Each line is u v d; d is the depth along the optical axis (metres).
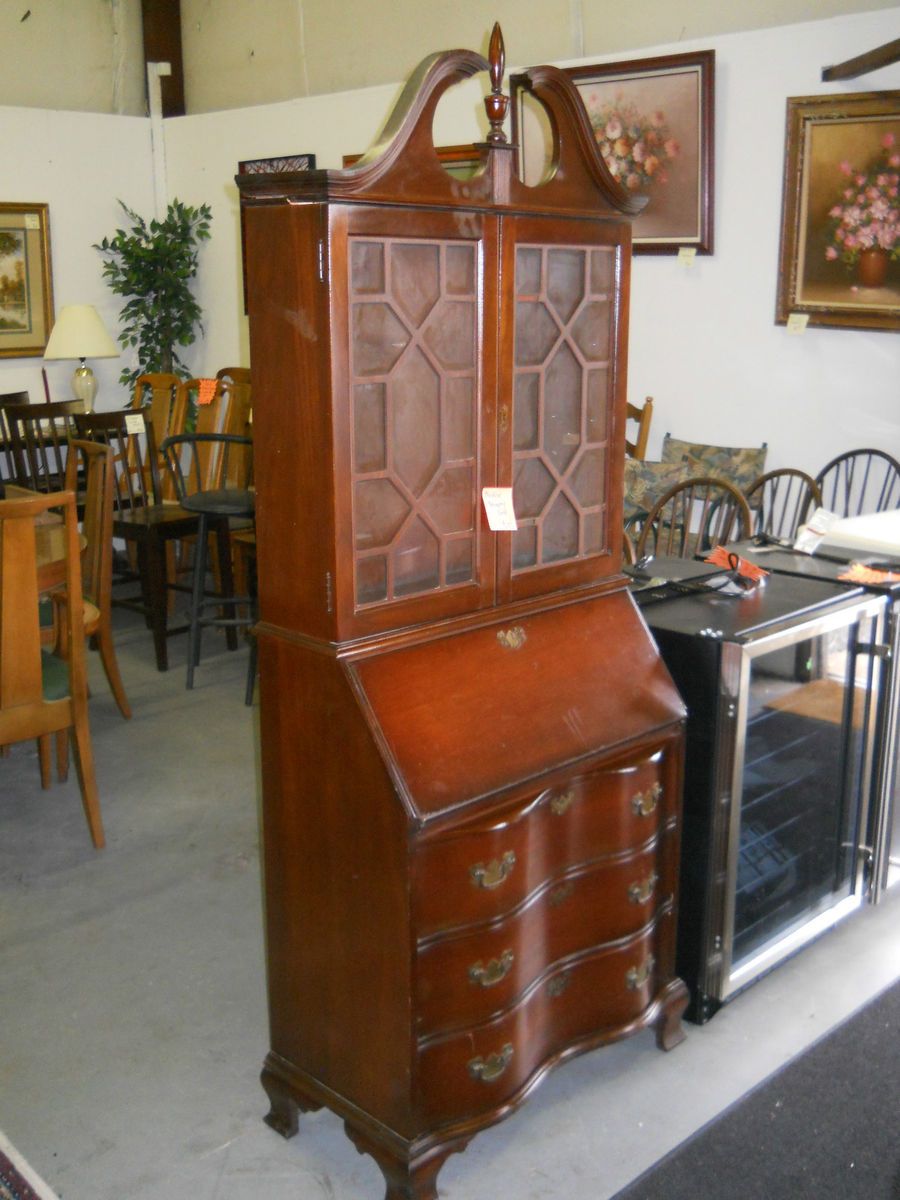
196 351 6.28
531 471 1.82
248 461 4.50
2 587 2.56
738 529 4.01
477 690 1.70
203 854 2.86
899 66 3.65
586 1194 1.77
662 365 4.49
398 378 1.58
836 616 2.18
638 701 1.88
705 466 4.23
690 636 2.00
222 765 3.41
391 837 1.56
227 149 5.85
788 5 4.01
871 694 2.36
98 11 6.04
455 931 1.63
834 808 2.41
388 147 1.49
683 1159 1.84
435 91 1.53
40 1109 1.95
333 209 1.44
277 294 1.53
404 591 1.68
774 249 4.07
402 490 1.63
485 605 1.78
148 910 2.60
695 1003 2.15
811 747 2.29
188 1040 2.14
